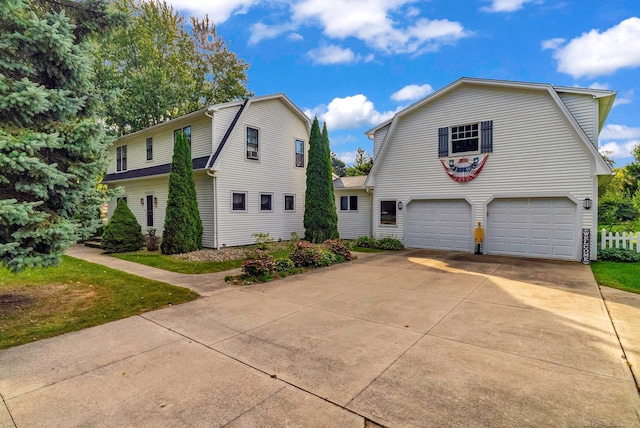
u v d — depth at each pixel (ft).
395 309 18.15
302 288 23.13
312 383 10.42
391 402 9.34
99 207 21.44
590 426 8.22
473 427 8.22
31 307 18.70
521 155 35.96
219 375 10.98
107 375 11.03
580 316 16.57
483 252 38.27
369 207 57.31
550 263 31.89
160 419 8.66
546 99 34.50
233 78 84.69
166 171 47.21
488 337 14.03
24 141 15.21
